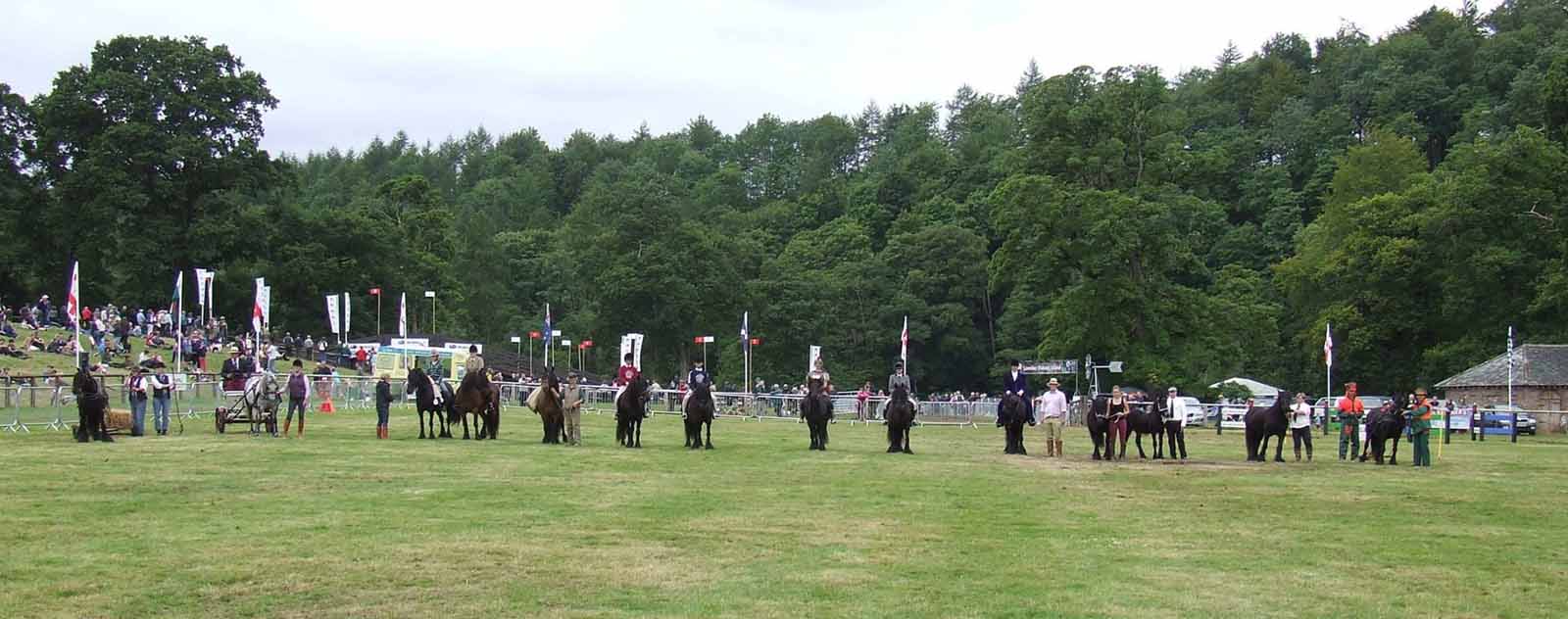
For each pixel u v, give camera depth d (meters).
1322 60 160.12
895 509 21.14
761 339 103.25
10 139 83.19
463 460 29.03
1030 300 105.56
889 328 106.19
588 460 29.72
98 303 86.62
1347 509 22.16
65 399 42.19
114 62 84.50
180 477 24.34
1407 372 82.06
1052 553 16.83
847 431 48.91
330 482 23.95
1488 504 23.11
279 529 17.97
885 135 199.88
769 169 184.75
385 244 100.44
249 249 89.06
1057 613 13.18
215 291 92.19
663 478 25.83
